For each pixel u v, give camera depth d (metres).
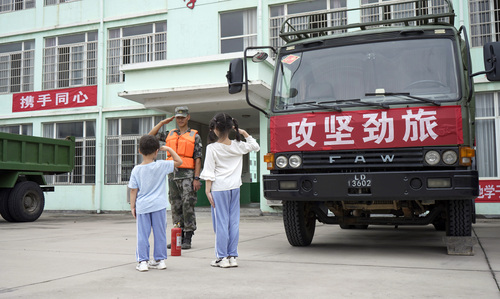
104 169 14.62
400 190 4.65
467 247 5.04
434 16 5.12
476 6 11.27
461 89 4.71
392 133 4.74
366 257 5.00
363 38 5.27
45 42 15.92
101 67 14.91
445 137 4.59
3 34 16.38
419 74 4.94
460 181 4.50
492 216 10.77
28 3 16.28
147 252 4.30
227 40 13.52
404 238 6.89
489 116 11.06
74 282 3.77
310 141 5.02
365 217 5.55
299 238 5.79
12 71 16.34
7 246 6.17
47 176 15.18
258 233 7.74
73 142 12.11
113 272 4.19
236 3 13.37
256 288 3.49
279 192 5.09
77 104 15.11
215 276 3.97
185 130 5.86
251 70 11.23
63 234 7.80
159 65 12.14
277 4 13.02
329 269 4.27
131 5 14.74
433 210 5.23
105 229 8.77
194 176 5.80
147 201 4.29
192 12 13.86
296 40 5.88
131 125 14.50
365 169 4.88
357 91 5.06
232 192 4.45
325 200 5.01
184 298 3.20
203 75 11.80
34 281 3.82
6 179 10.47
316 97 5.21
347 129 4.89
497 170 10.93
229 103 12.14
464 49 5.41
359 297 3.19
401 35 5.16
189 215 5.75
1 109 16.20
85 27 15.31
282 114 5.23
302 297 3.21
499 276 3.89
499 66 4.37
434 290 3.38
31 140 10.70
